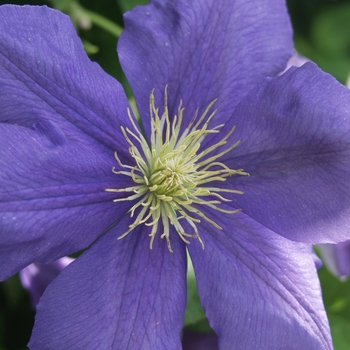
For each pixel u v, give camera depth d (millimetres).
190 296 311
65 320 263
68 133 272
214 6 293
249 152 291
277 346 278
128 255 278
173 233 288
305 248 292
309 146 281
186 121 296
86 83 276
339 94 278
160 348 269
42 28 269
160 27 289
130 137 289
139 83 287
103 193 275
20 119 267
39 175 258
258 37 298
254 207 289
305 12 395
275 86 285
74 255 324
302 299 282
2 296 335
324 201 282
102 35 354
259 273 283
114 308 269
